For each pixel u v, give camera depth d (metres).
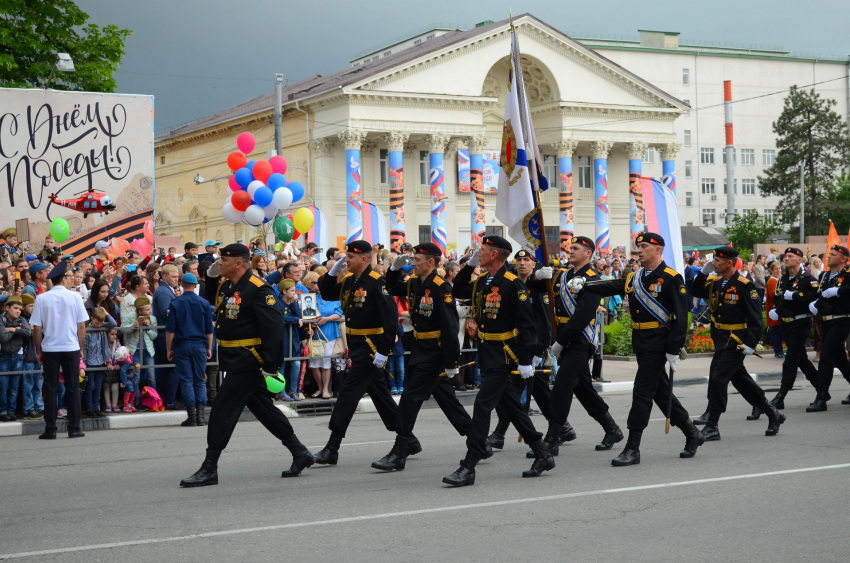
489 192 69.88
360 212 62.25
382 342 12.16
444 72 65.38
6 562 7.83
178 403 18.47
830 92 116.50
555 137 70.62
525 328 10.97
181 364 16.89
